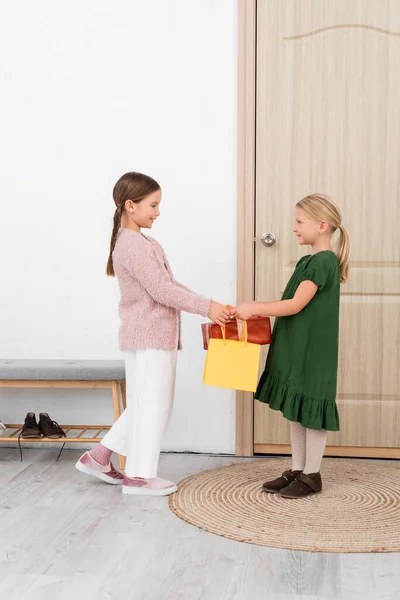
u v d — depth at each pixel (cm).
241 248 297
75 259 308
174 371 251
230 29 294
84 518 222
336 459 297
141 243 243
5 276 312
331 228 248
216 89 296
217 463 289
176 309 249
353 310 296
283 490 242
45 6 303
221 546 200
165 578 179
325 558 193
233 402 301
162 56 298
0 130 309
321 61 292
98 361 299
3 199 310
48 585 175
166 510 230
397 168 292
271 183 296
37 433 285
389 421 297
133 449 244
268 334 240
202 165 299
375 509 232
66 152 306
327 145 294
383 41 289
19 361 298
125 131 302
